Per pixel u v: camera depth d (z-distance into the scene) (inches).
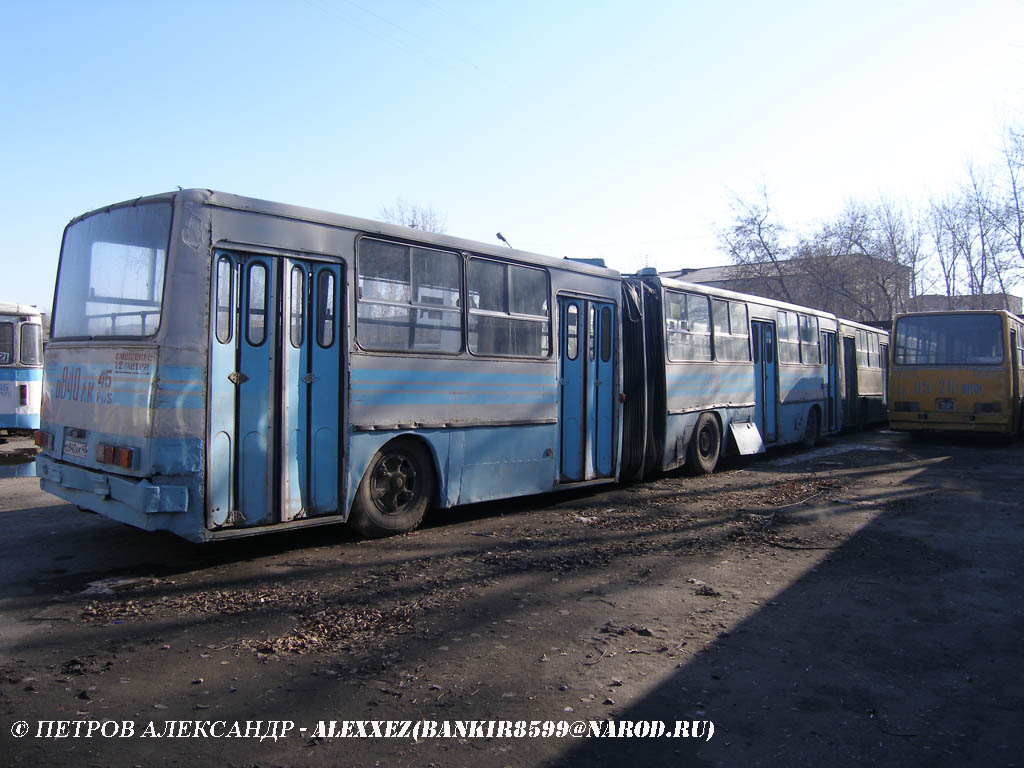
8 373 652.7
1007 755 139.6
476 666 175.6
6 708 151.3
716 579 251.6
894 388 734.5
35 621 201.8
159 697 156.9
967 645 195.5
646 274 465.7
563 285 383.2
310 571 252.5
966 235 1478.8
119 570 252.5
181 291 237.5
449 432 322.0
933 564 274.4
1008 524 343.3
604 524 338.6
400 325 298.8
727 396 532.7
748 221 1646.2
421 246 308.7
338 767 131.7
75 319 281.9
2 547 283.6
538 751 138.4
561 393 383.2
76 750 135.6
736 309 554.6
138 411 238.7
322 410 271.7
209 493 240.8
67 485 271.1
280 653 180.9
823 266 1593.3
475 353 331.9
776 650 189.8
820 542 305.6
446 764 133.4
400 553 278.4
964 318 709.9
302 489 265.7
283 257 260.8
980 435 822.5
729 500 403.5
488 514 362.0
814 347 708.7
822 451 671.8
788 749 140.7
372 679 167.3
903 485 459.5
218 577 244.5
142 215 252.7
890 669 179.2
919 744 143.3
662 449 457.7
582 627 203.3
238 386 248.7
